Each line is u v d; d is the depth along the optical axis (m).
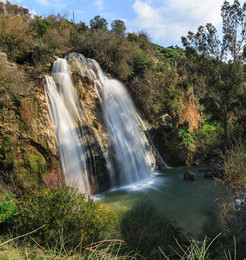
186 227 6.64
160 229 5.49
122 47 15.81
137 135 12.65
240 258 3.63
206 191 9.32
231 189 8.34
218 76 13.66
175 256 4.26
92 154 9.79
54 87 10.30
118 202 8.62
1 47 11.79
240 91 13.38
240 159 9.04
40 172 8.18
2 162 7.79
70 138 9.41
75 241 4.61
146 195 9.38
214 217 6.29
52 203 5.08
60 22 18.33
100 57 15.06
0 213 5.59
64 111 9.96
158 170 12.97
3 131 8.02
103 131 10.87
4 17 12.68
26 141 8.30
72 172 8.94
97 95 11.67
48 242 4.43
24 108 8.76
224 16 13.09
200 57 14.02
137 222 5.60
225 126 13.40
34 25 15.79
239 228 4.98
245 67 13.31
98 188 9.70
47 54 12.85
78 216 5.08
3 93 8.57
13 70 9.66
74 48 15.59
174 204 8.44
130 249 4.52
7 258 3.47
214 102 14.40
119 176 10.66
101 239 4.90
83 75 11.70
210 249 4.62
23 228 4.83
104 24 23.03
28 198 6.05
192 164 13.80
